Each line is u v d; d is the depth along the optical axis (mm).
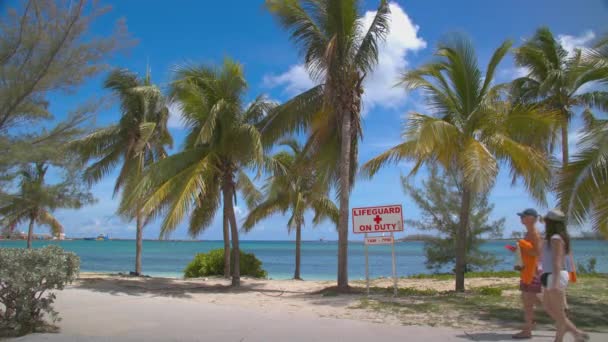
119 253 74688
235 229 15578
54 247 7434
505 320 8133
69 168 8070
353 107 13891
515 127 12750
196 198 13531
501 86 12781
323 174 15641
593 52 10109
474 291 12398
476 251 23000
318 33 13758
